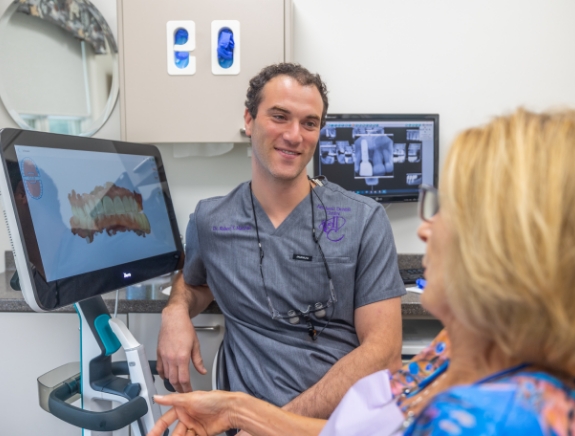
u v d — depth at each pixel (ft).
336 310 3.95
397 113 6.04
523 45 5.99
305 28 6.01
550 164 1.26
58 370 3.57
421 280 5.21
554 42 5.98
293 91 3.77
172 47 5.24
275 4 5.22
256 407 2.96
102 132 6.18
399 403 2.01
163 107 5.32
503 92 6.06
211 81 5.30
